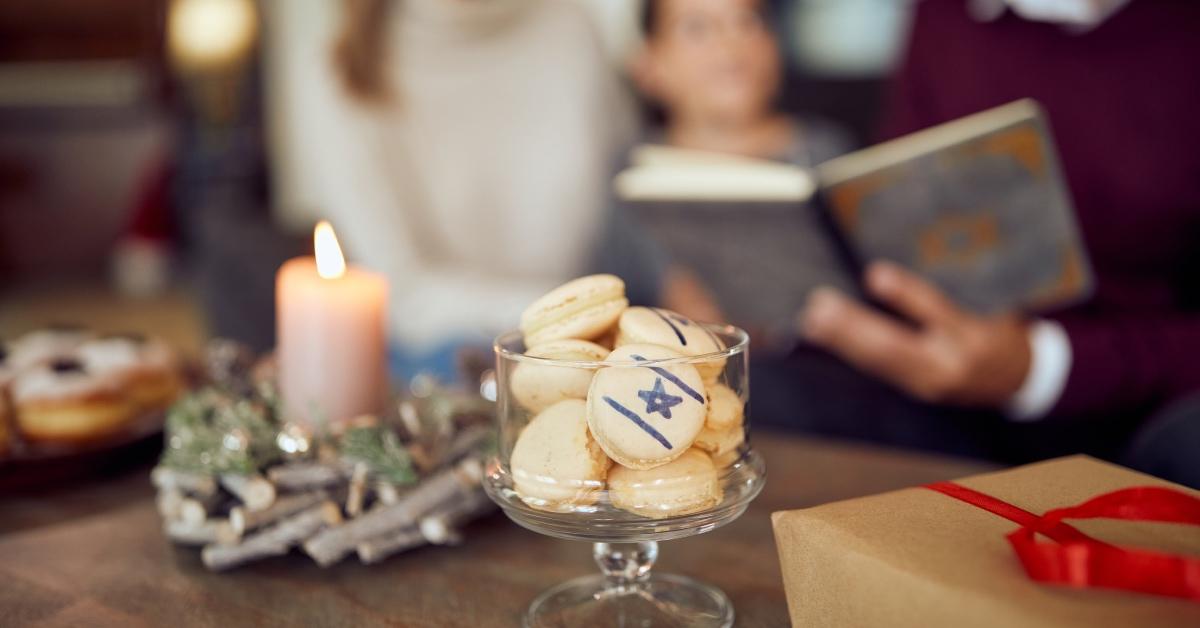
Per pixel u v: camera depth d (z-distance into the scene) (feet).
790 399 4.68
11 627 2.33
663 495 2.09
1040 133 3.42
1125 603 1.85
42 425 2.99
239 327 5.96
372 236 5.70
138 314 12.67
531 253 6.18
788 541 2.11
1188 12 4.33
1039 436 4.33
